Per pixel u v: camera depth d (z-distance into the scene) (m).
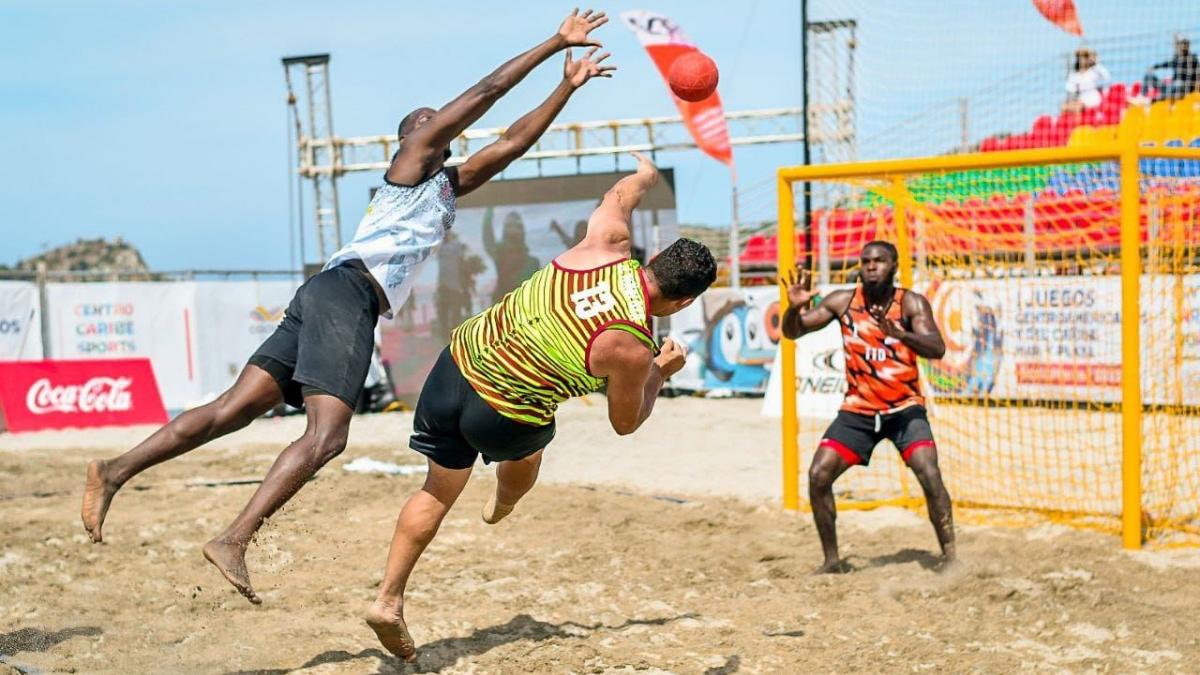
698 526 7.67
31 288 15.62
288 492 3.85
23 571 6.24
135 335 16.20
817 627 5.25
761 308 15.76
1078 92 14.69
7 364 14.13
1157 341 10.12
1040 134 15.08
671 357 4.42
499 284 16.81
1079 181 12.81
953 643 5.02
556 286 4.09
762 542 7.13
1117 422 11.00
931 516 6.17
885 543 7.09
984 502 8.20
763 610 5.53
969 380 11.90
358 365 4.07
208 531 7.38
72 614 5.38
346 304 4.12
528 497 8.59
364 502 8.29
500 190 16.84
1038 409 11.68
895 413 6.28
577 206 16.73
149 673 4.47
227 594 5.79
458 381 4.20
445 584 6.03
